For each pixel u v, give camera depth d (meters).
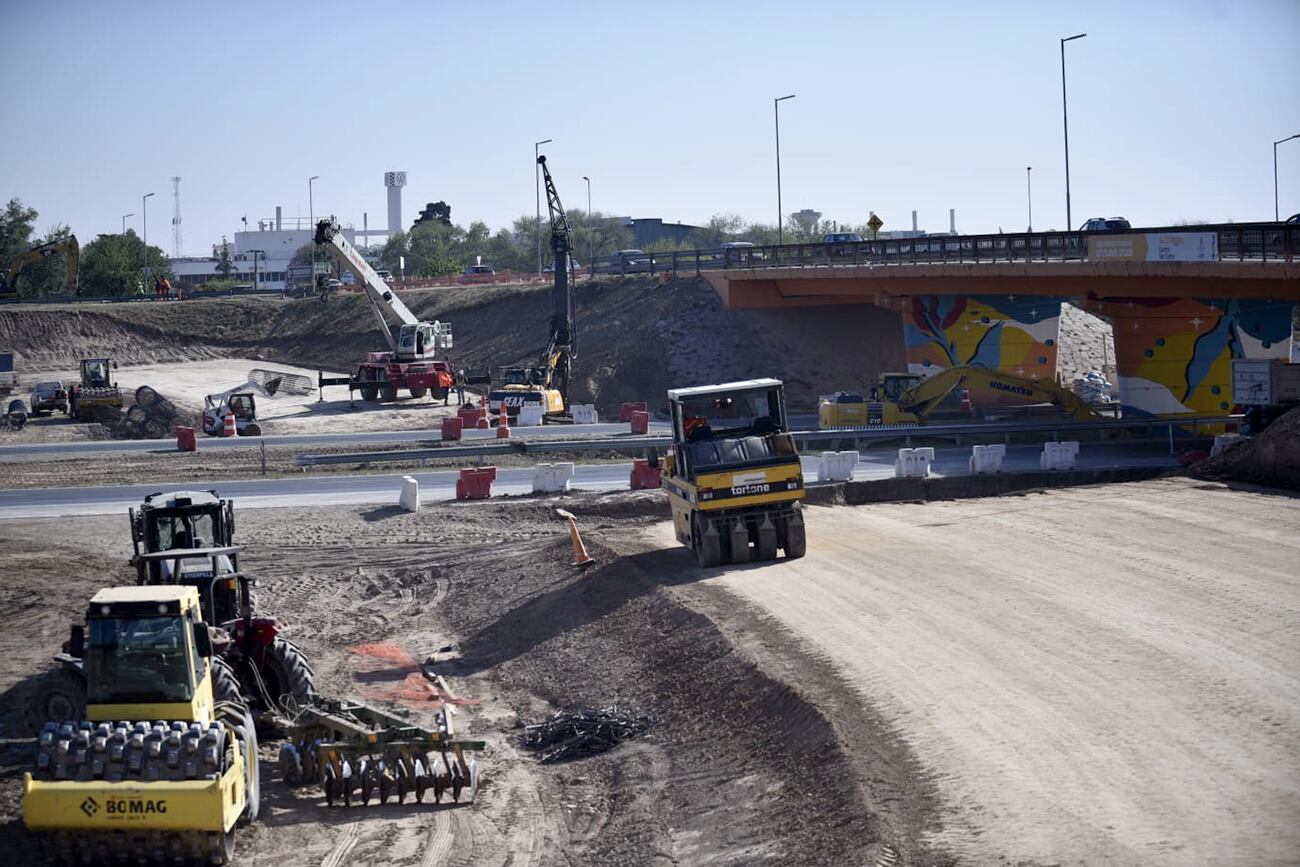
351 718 17.69
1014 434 53.66
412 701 21.53
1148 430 54.03
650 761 17.83
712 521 27.58
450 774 16.59
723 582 25.91
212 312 113.06
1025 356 64.25
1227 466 37.72
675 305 80.25
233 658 18.59
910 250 63.16
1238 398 43.69
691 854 14.49
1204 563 25.25
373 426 64.75
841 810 14.19
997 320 64.56
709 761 17.27
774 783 15.74
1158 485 36.41
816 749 16.11
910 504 35.72
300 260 180.75
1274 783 14.11
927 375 57.56
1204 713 16.44
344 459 47.06
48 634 26.23
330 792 16.44
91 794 13.70
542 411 64.19
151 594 15.25
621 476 44.69
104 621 14.95
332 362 101.44
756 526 28.06
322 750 16.75
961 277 60.09
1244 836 12.78
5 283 110.75
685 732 18.61
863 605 23.14
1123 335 55.66
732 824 14.98
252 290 135.00
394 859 14.77
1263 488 35.09
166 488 44.09
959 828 13.39
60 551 34.41
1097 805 13.75
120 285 158.00
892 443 53.03
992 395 61.44
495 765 18.27
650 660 21.92
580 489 41.81
